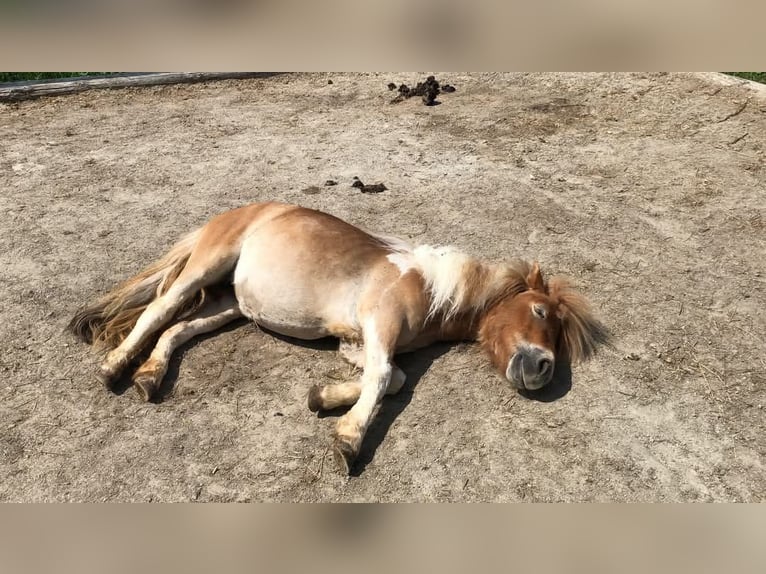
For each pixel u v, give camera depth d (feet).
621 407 7.07
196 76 17.15
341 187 11.55
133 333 7.32
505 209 10.88
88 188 11.35
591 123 14.48
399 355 7.77
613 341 7.98
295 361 7.59
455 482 6.22
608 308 8.54
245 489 6.08
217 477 6.18
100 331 7.66
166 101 16.05
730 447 6.61
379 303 6.98
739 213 10.80
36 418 6.72
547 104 15.57
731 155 12.76
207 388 7.18
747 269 9.37
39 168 12.09
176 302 7.50
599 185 11.80
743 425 6.86
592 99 15.69
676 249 9.85
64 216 10.38
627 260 9.57
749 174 12.01
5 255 9.27
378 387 6.60
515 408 7.04
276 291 7.20
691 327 8.23
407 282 7.11
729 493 6.16
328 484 6.16
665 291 8.90
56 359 7.48
